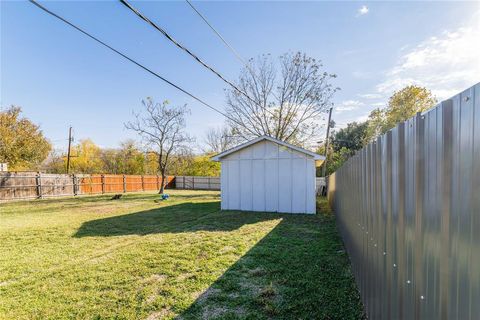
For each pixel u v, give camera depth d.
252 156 10.18
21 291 3.32
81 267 4.12
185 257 4.46
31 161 20.33
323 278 3.50
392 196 1.82
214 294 3.12
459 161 0.97
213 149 30.70
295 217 8.49
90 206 11.84
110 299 3.07
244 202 10.27
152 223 7.64
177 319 2.63
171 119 19.86
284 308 2.75
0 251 5.05
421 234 1.31
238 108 18.50
